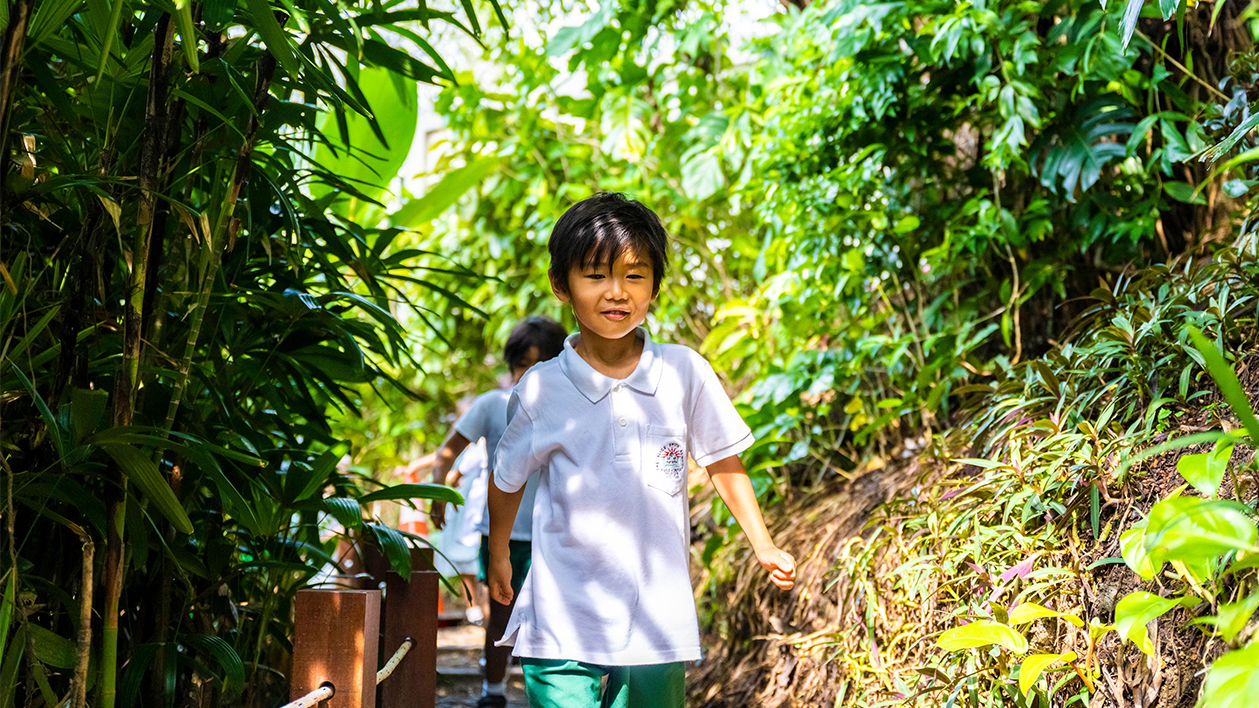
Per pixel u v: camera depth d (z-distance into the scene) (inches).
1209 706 32.6
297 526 71.1
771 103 128.6
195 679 60.4
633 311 61.5
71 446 46.7
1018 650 49.4
